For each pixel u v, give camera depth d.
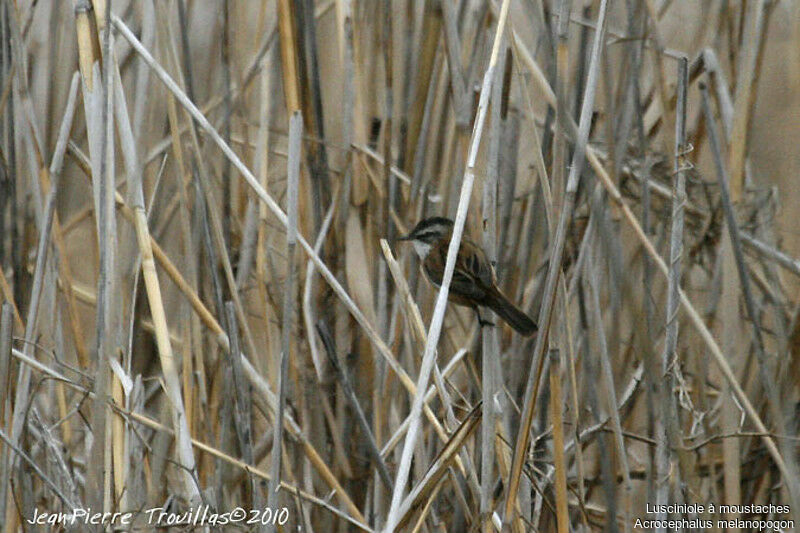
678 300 7.62
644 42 8.95
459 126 8.16
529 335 7.67
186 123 9.15
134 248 9.46
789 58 9.53
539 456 8.72
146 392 9.66
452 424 7.51
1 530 7.50
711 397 9.48
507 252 9.08
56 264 8.64
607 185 7.68
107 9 7.12
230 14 10.02
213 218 8.49
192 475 7.30
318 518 8.80
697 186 9.45
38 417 8.16
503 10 7.32
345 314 9.05
